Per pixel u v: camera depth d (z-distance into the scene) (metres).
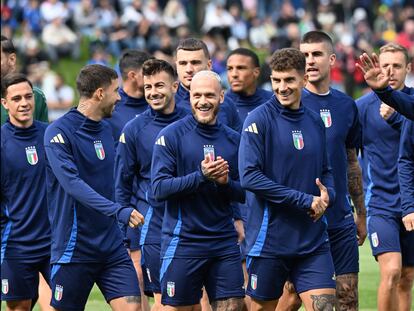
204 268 26.56
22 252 28.25
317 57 29.42
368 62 26.58
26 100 28.02
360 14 119.38
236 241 26.72
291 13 115.50
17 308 28.75
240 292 26.47
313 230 25.95
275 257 25.98
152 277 29.03
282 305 30.08
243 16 122.50
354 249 29.38
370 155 31.42
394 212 30.88
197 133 26.72
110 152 27.25
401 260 30.94
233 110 31.27
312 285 25.75
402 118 30.03
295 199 25.28
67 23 115.75
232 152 26.94
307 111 26.58
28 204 28.20
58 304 26.88
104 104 26.91
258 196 25.95
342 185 29.45
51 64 112.31
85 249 26.61
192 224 26.39
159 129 29.33
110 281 26.78
